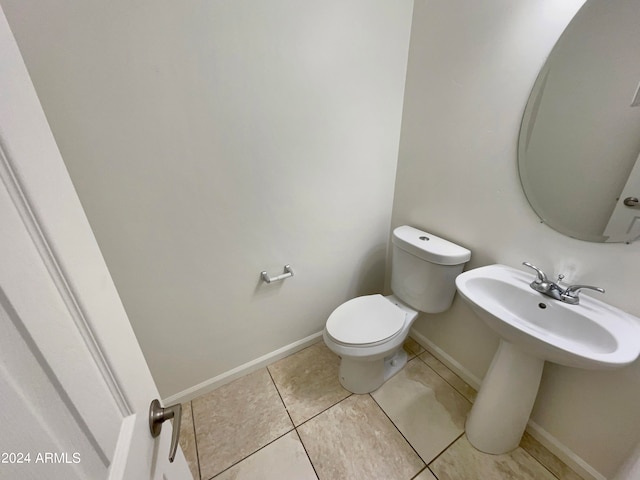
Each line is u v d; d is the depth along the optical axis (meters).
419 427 1.29
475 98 1.14
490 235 1.21
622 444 0.95
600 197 0.87
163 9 0.84
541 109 0.95
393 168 1.60
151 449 0.46
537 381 1.03
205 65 0.95
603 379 0.94
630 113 0.78
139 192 0.99
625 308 0.87
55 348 0.28
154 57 0.87
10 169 0.26
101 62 0.81
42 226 0.28
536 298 1.00
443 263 1.27
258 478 1.11
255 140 1.14
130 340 0.44
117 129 0.89
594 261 0.91
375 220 1.69
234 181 1.16
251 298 1.42
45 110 0.78
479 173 1.19
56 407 0.28
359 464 1.15
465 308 1.42
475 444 1.19
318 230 1.49
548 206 0.99
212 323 1.35
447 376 1.56
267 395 1.45
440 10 1.18
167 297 1.18
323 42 1.13
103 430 0.34
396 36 1.30
